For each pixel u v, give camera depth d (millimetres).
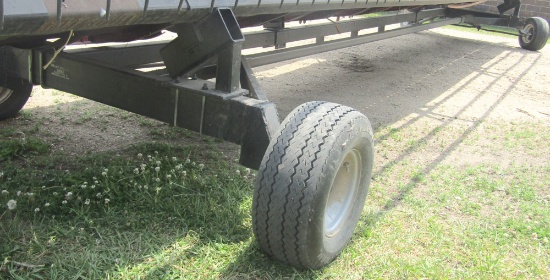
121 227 3148
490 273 3061
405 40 11633
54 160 3953
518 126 6023
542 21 11188
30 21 1839
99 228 3102
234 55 2895
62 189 3410
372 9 6395
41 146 4164
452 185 4238
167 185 3572
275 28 5418
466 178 4414
